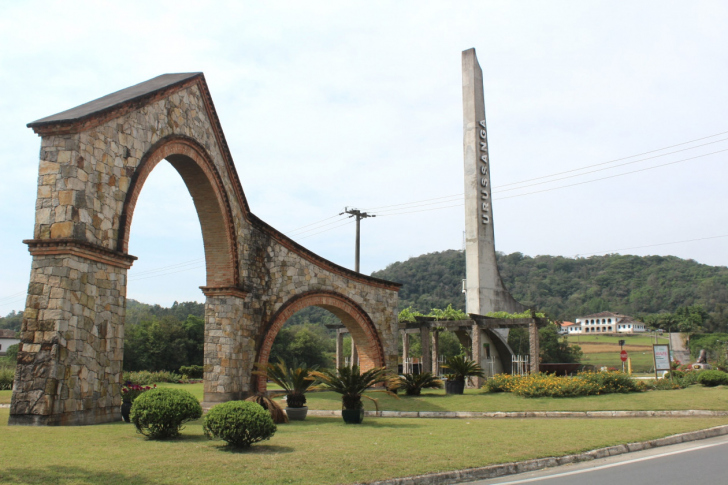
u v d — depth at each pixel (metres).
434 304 97.50
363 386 14.66
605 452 10.38
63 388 12.27
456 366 21.97
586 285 119.12
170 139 17.42
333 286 24.83
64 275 12.45
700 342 59.94
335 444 10.36
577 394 19.34
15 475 7.06
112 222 14.38
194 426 12.60
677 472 8.47
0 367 32.75
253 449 9.56
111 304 14.09
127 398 13.78
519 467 9.02
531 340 24.28
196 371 46.03
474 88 35.41
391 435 11.82
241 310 21.03
